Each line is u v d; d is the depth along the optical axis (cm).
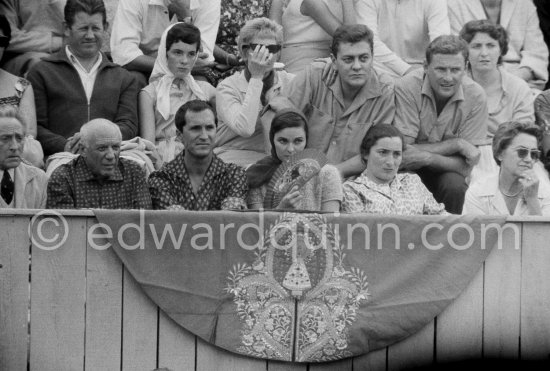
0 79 2500
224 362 1959
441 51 2494
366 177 2228
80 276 1908
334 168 2167
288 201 2106
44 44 2755
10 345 1891
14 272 1888
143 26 2795
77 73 2558
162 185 2189
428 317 1986
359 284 1975
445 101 2544
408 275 1986
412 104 2531
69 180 2141
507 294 2025
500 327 2025
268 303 1955
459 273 2000
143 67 2734
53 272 1900
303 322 1962
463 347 2016
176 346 1942
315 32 2816
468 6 2995
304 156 2144
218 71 2825
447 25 2844
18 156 2141
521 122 2266
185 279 1931
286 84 2594
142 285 1914
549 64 3105
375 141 2208
